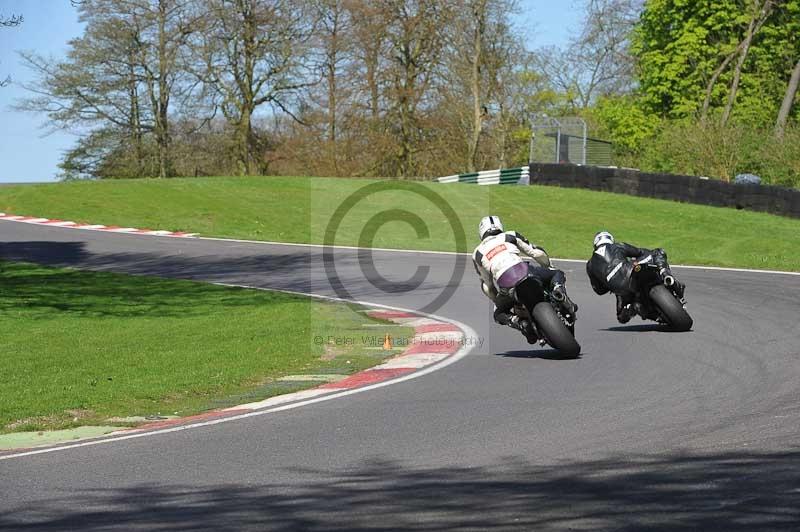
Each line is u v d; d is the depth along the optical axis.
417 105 159.12
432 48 158.12
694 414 23.61
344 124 158.50
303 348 38.62
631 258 38.53
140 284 61.69
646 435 21.48
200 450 22.00
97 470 20.53
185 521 16.44
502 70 169.62
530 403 25.84
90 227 95.56
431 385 29.48
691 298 50.62
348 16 163.00
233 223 98.62
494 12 159.38
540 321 32.62
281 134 172.62
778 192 94.62
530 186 116.12
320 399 28.08
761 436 20.95
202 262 74.19
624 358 32.84
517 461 19.66
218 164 168.75
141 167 167.00
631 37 185.50
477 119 162.38
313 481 18.78
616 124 176.62
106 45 158.12
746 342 35.56
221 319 47.12
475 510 16.39
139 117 164.50
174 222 98.81
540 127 129.38
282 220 100.25
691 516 15.59
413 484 18.23
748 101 151.25
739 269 67.75
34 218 100.62
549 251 80.44
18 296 55.53
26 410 28.11
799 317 42.66
